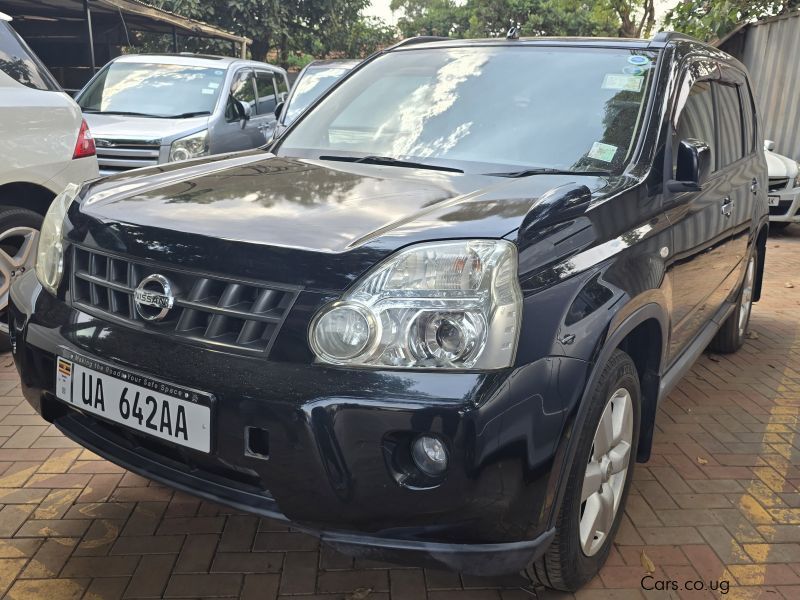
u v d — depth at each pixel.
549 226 2.04
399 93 3.31
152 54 8.69
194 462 2.06
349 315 1.83
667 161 2.79
